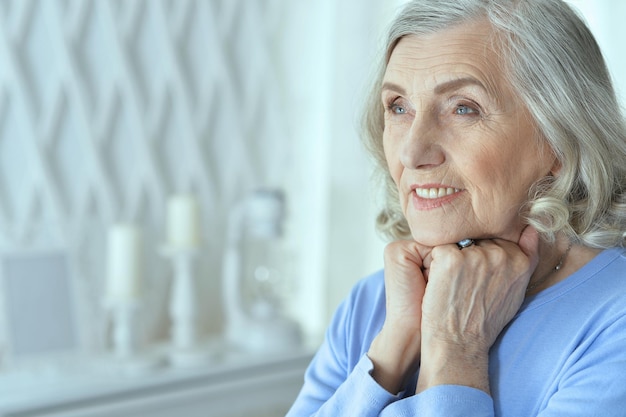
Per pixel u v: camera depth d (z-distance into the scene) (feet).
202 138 7.61
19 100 6.56
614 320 2.80
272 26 7.97
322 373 3.53
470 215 2.99
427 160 2.95
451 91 2.90
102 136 7.01
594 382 2.69
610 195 3.02
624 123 3.09
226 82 7.66
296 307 8.38
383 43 3.25
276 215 7.09
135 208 7.22
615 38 8.86
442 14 2.93
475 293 2.99
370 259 8.25
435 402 2.83
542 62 2.86
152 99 7.28
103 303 6.64
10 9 6.51
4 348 6.37
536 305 3.01
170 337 7.52
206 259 7.68
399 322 3.17
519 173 2.94
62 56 6.74
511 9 2.90
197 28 7.52
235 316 7.31
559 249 3.12
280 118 8.04
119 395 6.08
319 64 8.24
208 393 6.39
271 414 7.34
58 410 5.80
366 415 3.01
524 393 2.89
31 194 6.68
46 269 6.52
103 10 6.94
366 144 3.58
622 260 3.00
